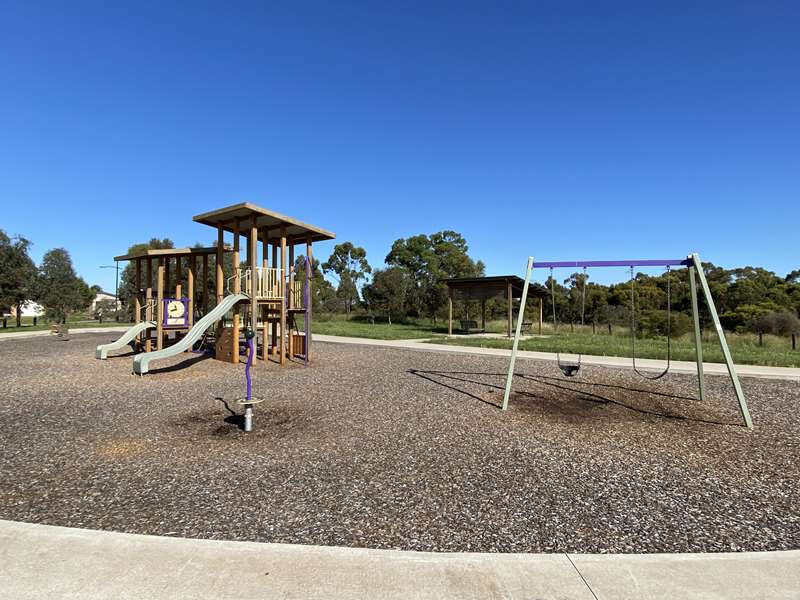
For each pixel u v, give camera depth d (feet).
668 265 23.98
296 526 10.34
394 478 13.46
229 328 43.73
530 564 8.54
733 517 11.16
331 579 7.92
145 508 11.27
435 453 15.84
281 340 38.91
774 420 21.22
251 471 13.93
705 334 68.13
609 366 39.60
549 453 16.01
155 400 24.39
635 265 23.98
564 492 12.57
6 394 25.89
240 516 10.83
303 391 27.09
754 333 73.00
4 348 50.55
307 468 14.21
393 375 33.63
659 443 17.42
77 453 15.62
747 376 34.42
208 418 20.57
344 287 148.46
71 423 19.62
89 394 25.98
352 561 8.52
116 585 7.66
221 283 41.96
